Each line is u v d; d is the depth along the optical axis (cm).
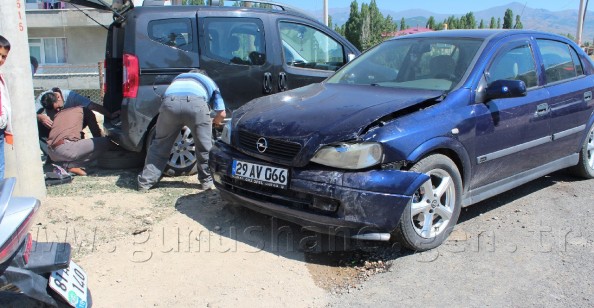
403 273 388
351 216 377
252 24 629
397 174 383
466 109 438
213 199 525
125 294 353
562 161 561
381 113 403
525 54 522
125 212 485
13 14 474
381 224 379
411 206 393
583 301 351
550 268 397
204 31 601
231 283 371
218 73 609
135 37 569
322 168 388
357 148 379
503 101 469
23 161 492
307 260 409
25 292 255
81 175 611
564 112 540
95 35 2217
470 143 434
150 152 553
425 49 518
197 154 545
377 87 489
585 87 575
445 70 480
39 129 652
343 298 356
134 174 619
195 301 348
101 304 341
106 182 583
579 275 386
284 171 399
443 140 410
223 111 554
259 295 358
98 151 624
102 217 472
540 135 512
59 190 548
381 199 376
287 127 413
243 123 447
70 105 668
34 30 2194
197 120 528
